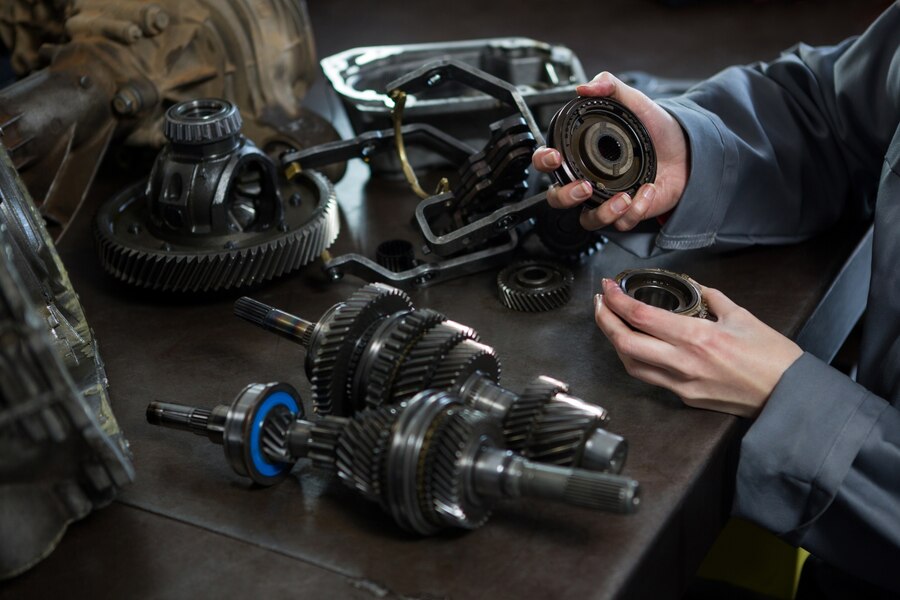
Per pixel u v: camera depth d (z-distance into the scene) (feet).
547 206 3.64
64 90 3.78
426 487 2.30
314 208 3.95
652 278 3.28
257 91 4.44
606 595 2.28
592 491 2.13
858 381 3.34
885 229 3.27
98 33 4.02
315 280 3.83
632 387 3.11
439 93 5.05
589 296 3.65
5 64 6.01
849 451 2.75
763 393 2.87
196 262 3.48
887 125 3.74
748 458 2.82
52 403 2.23
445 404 2.34
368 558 2.43
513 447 2.54
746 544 4.50
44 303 2.91
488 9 7.89
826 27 7.16
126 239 3.72
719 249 3.86
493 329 3.46
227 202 3.61
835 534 2.92
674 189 3.59
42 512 2.40
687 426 2.92
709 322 2.93
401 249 3.89
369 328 2.75
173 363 3.34
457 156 4.27
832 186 4.01
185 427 2.77
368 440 2.36
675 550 2.71
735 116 3.86
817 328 3.72
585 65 6.75
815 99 4.00
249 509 2.63
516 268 3.69
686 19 7.50
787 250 3.95
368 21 7.71
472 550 2.44
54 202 3.84
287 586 2.36
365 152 4.16
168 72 4.15
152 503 2.67
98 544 2.53
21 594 2.39
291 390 2.71
